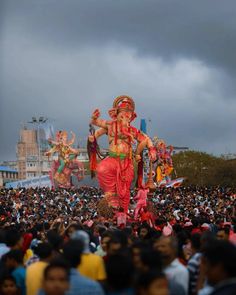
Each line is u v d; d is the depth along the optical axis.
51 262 9.30
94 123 44.94
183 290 10.54
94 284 9.72
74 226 16.62
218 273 8.50
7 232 14.44
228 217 34.12
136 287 8.45
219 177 118.12
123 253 9.93
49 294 9.08
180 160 136.62
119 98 44.91
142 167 46.25
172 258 11.15
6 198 68.50
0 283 11.67
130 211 46.28
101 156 46.22
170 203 57.84
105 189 43.97
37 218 37.38
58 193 81.19
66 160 105.81
